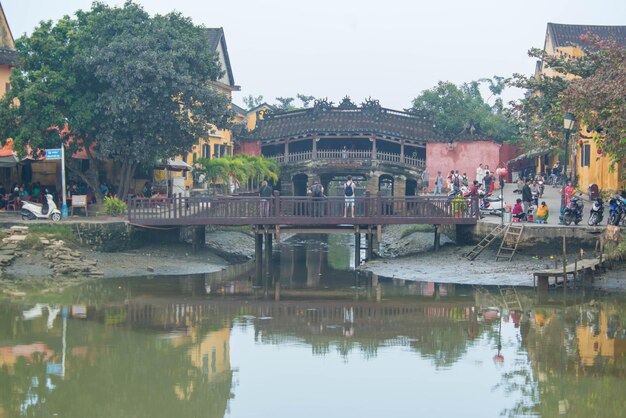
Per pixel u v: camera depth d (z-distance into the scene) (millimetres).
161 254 35719
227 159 50469
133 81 37000
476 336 21344
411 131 61656
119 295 27344
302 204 34219
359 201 34500
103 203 39250
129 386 16922
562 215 32625
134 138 38000
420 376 17656
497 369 18156
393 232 51469
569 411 15398
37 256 31109
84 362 18641
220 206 34250
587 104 29812
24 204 34625
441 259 34594
